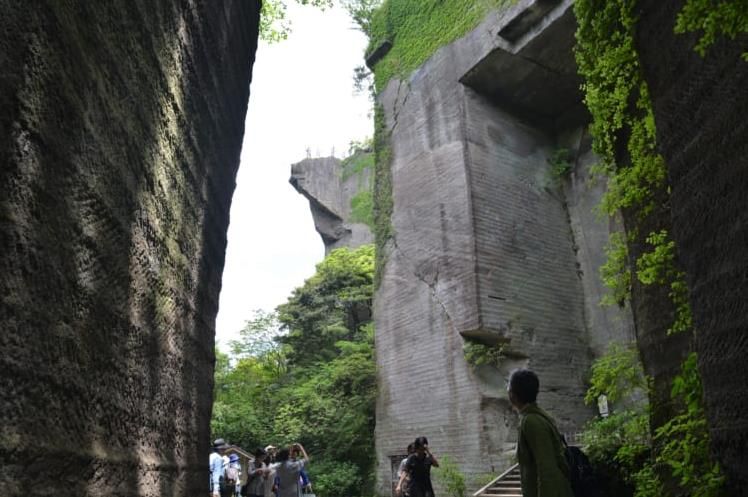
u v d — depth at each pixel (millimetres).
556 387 17672
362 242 37656
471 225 18016
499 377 17141
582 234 20094
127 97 2689
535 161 20609
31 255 1774
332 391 24703
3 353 1606
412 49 22531
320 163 41000
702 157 3496
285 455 9078
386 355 20406
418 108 21484
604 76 5102
